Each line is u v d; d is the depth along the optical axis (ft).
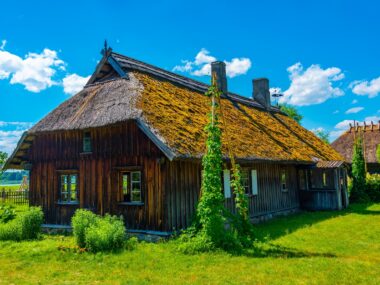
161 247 33.04
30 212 40.32
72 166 44.21
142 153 38.32
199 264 27.12
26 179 123.75
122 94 42.91
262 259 28.32
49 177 46.19
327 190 63.82
